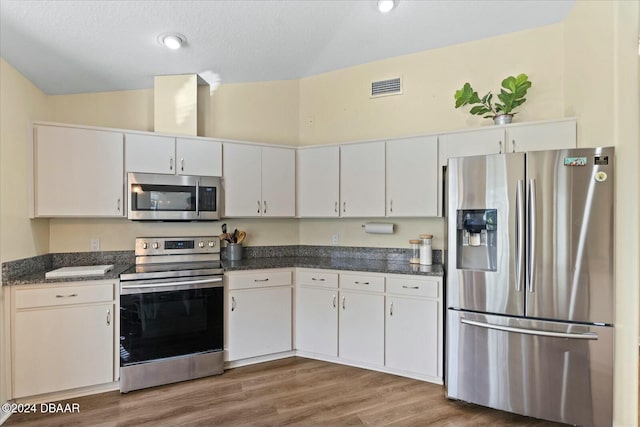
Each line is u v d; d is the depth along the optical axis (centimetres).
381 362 281
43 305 237
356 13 252
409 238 325
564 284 208
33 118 281
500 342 221
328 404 237
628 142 205
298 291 316
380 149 308
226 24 252
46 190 265
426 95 319
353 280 292
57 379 239
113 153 283
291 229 374
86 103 329
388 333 279
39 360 235
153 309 262
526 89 263
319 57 322
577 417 205
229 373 284
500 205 223
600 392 201
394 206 302
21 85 260
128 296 255
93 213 277
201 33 261
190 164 308
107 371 251
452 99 309
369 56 327
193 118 323
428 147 289
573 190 206
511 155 220
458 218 237
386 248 335
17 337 231
